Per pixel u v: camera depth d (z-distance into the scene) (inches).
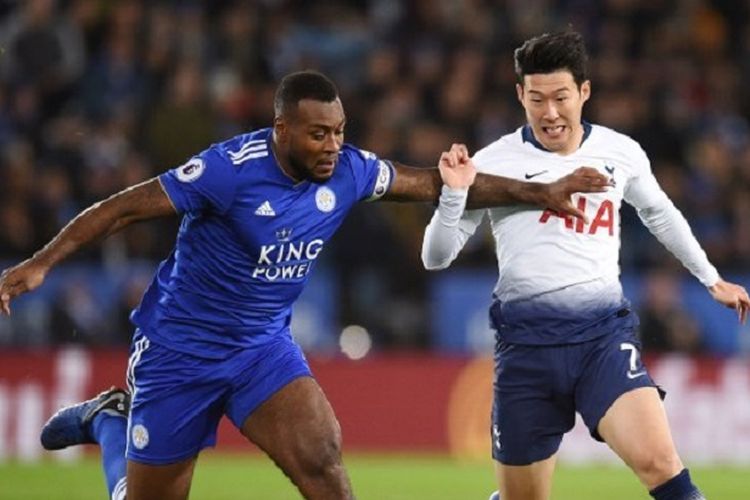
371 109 2191.2
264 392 879.1
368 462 1828.2
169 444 898.1
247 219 860.6
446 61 2321.6
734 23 2512.3
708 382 1888.5
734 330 2071.9
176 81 2139.5
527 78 906.1
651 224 964.6
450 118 2196.1
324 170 855.1
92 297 1962.4
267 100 2217.0
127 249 1975.9
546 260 916.0
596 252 918.4
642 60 2427.4
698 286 2078.0
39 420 1849.2
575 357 913.5
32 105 2181.3
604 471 1795.0
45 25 2224.4
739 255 2138.3
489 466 1815.9
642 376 898.7
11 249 1971.0
